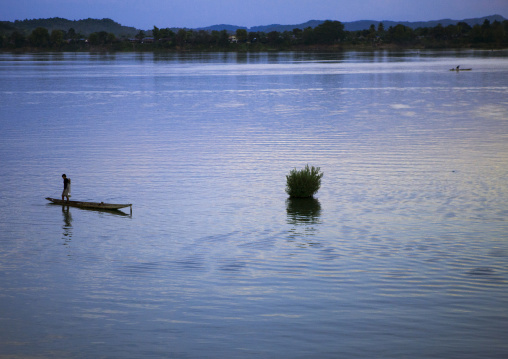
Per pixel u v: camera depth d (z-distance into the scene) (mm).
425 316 17906
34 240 26641
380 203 32562
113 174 41219
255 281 21062
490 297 19266
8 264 23359
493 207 31219
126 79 155625
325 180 38688
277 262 23125
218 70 198500
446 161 44031
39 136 59562
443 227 27734
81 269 22688
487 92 102062
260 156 47312
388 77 148375
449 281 20734
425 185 36625
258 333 17000
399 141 53375
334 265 22641
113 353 15945
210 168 42844
